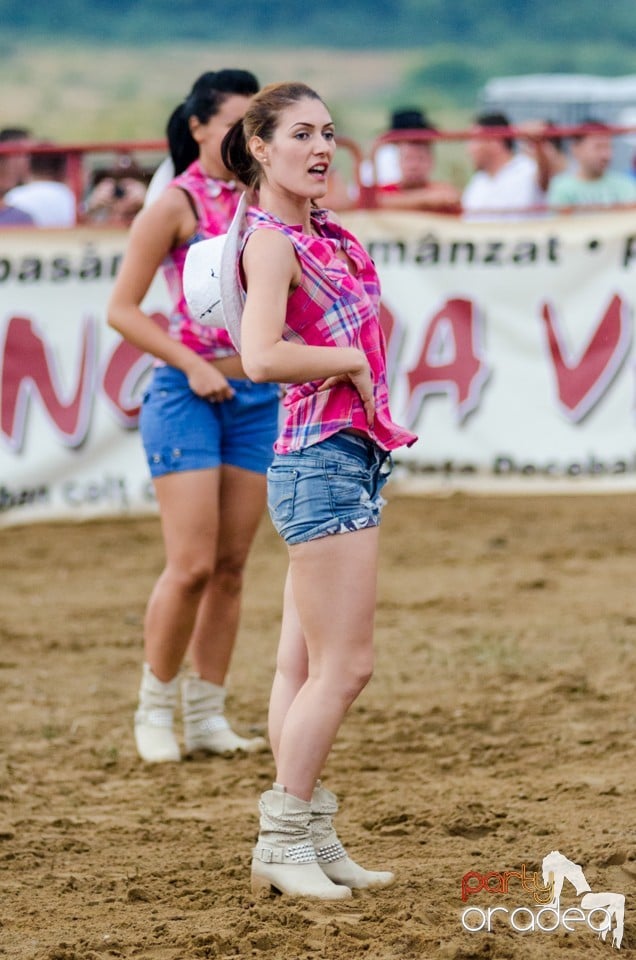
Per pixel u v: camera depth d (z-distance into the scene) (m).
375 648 22.66
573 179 34.22
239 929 11.98
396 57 150.25
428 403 30.95
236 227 12.23
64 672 22.16
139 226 17.33
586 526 31.81
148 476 30.53
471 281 30.70
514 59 148.75
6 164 33.94
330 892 12.59
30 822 15.62
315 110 12.20
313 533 12.26
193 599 17.73
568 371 30.66
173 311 17.78
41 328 30.36
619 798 15.52
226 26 155.12
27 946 12.01
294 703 12.59
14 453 30.56
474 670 21.14
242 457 17.89
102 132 125.94
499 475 30.94
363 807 15.78
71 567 29.20
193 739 18.34
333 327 12.22
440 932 11.84
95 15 153.88
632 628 23.30
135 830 15.35
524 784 16.31
